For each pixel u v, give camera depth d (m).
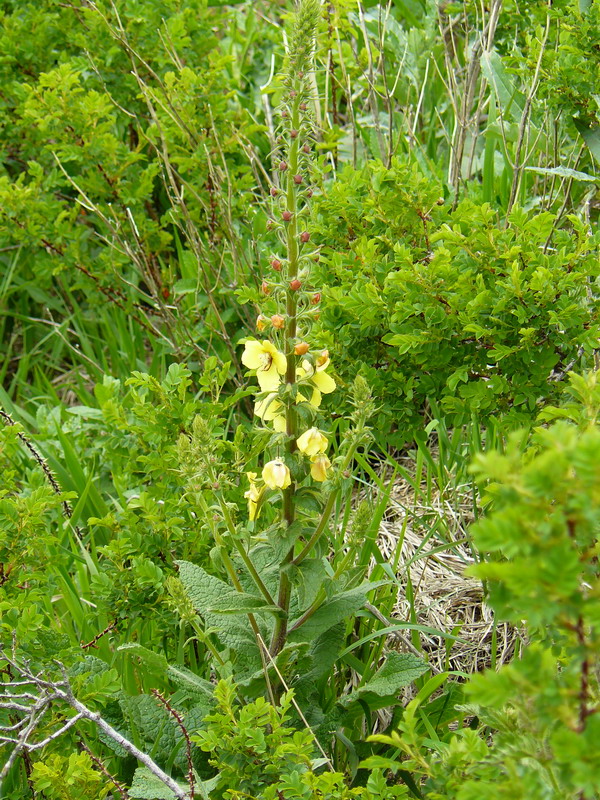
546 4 3.70
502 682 1.25
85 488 3.15
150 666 2.26
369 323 2.78
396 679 2.16
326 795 1.83
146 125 4.32
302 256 1.97
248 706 1.90
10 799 2.15
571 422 2.19
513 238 2.88
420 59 4.28
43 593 2.57
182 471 2.04
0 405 3.60
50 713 2.27
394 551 2.82
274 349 1.97
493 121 3.75
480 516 2.86
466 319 2.58
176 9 4.26
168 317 3.75
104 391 3.27
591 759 1.18
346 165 3.16
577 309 2.53
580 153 3.48
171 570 2.68
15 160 4.55
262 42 4.97
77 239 3.87
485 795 1.33
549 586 1.16
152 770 1.97
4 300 4.41
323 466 1.97
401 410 2.85
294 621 2.18
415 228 2.99
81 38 4.08
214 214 3.82
